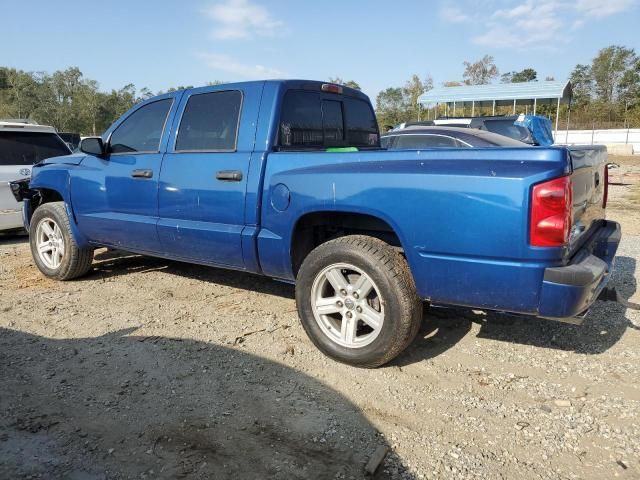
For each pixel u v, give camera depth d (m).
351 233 4.10
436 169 3.21
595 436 2.88
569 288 2.93
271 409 3.13
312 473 2.57
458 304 3.30
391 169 3.38
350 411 3.12
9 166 7.71
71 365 3.68
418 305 3.47
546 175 2.91
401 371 3.62
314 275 3.72
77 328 4.35
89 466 2.62
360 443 2.81
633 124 44.56
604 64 61.62
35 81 63.47
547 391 3.36
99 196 5.15
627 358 3.80
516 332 4.27
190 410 3.12
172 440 2.83
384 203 3.37
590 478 2.55
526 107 33.78
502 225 3.00
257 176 3.99
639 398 3.26
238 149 4.17
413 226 3.28
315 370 3.62
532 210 2.93
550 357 3.84
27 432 2.89
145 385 3.41
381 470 2.60
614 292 3.79
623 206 11.41
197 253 4.51
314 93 4.58
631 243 7.49
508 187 2.97
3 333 4.25
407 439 2.85
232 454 2.71
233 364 3.70
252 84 4.24
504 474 2.57
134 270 6.16
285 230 3.86
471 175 3.08
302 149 4.38
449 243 3.17
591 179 3.76
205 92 4.47
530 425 2.99
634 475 2.57
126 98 63.56
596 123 46.19
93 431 2.91
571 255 3.22
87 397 3.26
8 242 8.01
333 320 3.85
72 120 61.91
